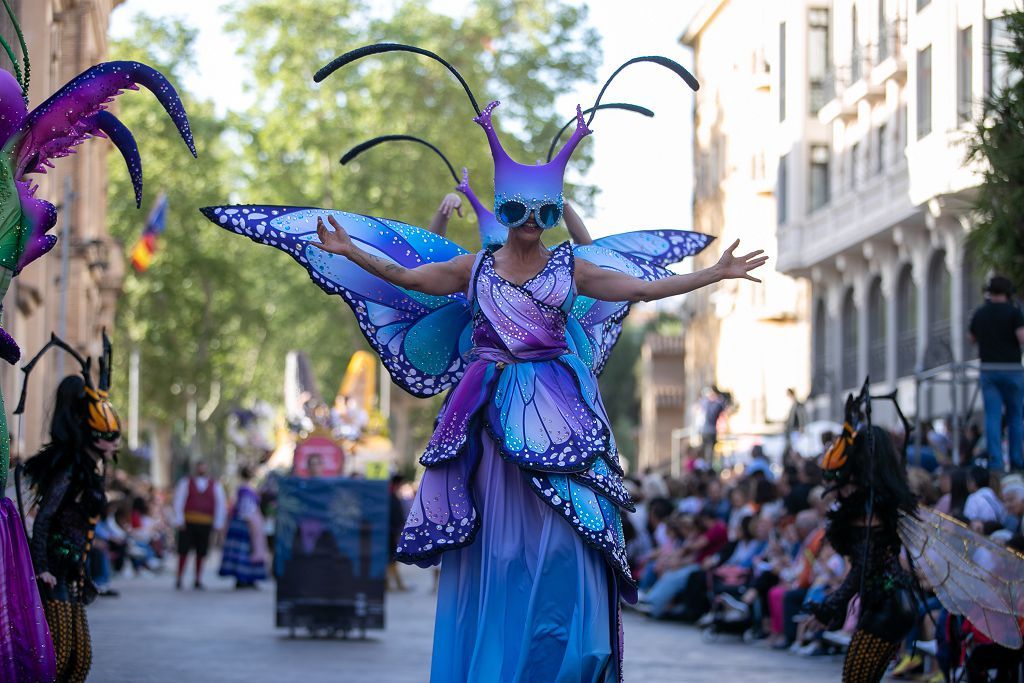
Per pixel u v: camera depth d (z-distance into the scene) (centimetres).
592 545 683
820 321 4934
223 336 7375
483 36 6278
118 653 1481
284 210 747
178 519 2977
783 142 4803
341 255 736
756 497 2073
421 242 758
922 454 1816
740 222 6194
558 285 714
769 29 4994
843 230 4300
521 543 700
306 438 3409
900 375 4138
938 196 3419
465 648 702
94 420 884
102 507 898
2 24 989
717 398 3878
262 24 6488
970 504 1355
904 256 4056
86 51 2864
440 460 702
